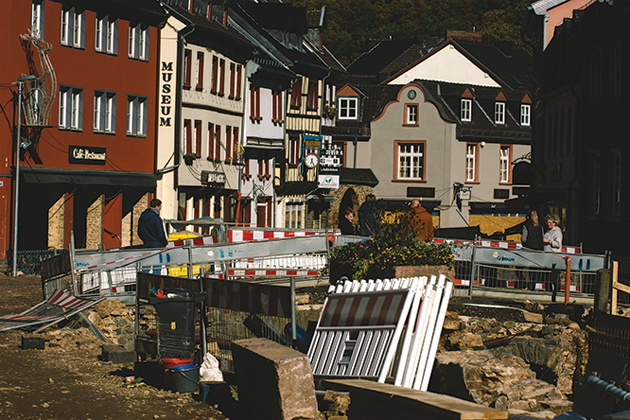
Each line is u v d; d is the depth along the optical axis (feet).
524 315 48.44
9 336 41.75
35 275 80.33
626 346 27.22
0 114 88.38
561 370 38.37
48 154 93.86
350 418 23.67
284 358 25.05
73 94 98.17
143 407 27.91
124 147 104.78
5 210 88.74
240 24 145.69
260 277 61.98
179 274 55.42
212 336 32.89
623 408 24.62
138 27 106.73
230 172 127.24
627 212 83.76
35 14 92.79
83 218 103.65
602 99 89.20
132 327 47.11
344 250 44.19
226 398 29.17
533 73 135.23
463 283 58.23
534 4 119.03
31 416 26.22
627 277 51.19
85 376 32.83
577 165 96.78
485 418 19.13
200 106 115.75
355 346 28.91
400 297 28.48
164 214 110.01
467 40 230.48
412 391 22.22
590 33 89.92
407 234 43.57
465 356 30.35
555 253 57.77
